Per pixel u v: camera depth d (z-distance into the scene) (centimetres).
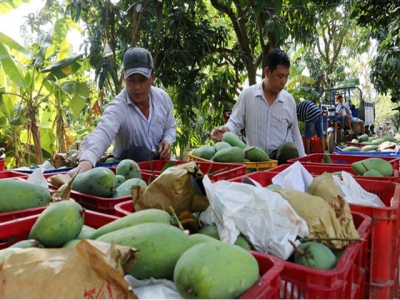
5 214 139
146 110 316
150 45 652
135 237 98
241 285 84
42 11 639
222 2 689
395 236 155
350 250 109
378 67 1007
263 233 114
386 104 3400
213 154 301
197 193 139
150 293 89
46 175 233
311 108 527
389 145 424
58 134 707
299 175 180
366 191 197
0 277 80
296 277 95
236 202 120
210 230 123
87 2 553
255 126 359
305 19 652
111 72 573
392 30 629
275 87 341
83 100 638
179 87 673
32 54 618
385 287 146
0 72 655
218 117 839
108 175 182
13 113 676
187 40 660
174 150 798
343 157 324
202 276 82
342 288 96
